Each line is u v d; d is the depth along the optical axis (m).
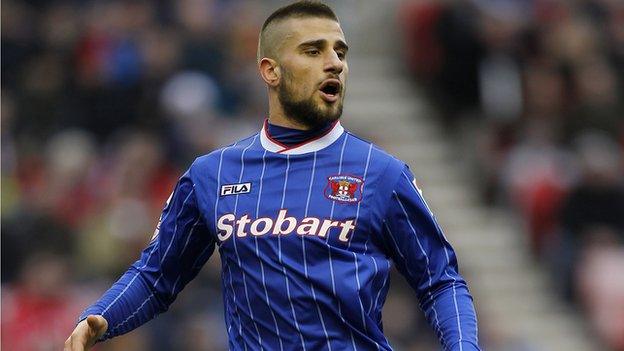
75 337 16.94
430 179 52.91
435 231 17.34
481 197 52.56
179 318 40.03
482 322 47.78
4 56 50.12
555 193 50.59
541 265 50.25
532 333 48.28
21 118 48.12
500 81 53.84
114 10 52.22
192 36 51.19
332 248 16.83
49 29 51.44
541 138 52.28
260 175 17.38
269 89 17.78
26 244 42.03
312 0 17.64
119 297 17.75
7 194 44.78
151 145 46.03
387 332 40.84
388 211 17.09
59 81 49.72
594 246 49.12
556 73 53.97
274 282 16.88
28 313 39.12
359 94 55.62
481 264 50.41
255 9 54.88
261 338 17.00
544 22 55.78
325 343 16.73
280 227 16.97
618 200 49.88
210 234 17.89
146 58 50.06
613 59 55.66
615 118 53.62
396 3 58.19
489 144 52.94
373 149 17.42
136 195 44.53
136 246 43.22
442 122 54.56
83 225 43.72
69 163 46.16
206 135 47.66
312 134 17.42
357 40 57.91
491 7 56.16
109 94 49.06
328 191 17.08
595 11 57.12
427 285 17.28
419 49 54.72
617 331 47.75
